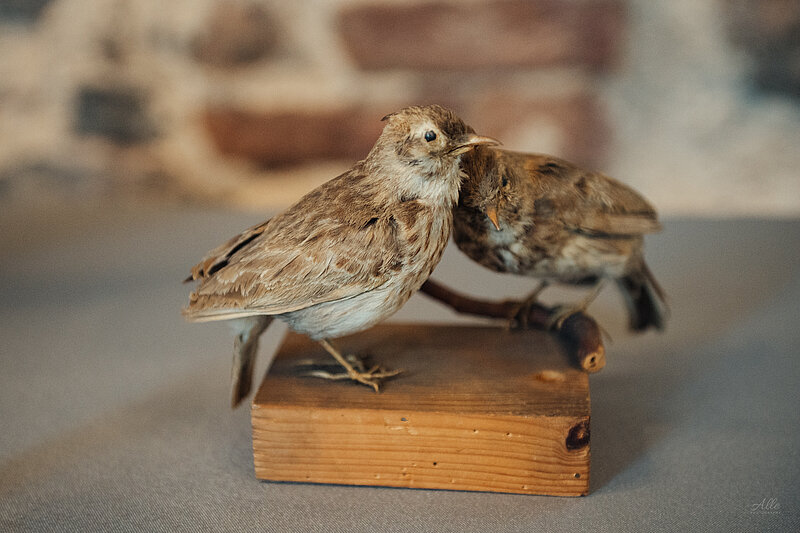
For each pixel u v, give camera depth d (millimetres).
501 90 901
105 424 598
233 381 563
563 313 599
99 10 911
